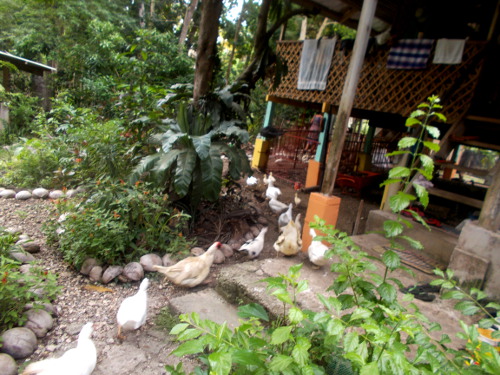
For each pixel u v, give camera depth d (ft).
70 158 18.04
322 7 25.76
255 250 14.17
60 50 36.11
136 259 12.83
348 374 4.95
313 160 27.96
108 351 8.77
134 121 16.31
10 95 29.12
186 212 16.05
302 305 9.82
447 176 31.24
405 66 19.63
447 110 18.43
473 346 4.19
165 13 55.52
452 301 10.93
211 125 16.58
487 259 11.01
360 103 22.82
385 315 4.78
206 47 16.89
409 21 20.10
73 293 10.89
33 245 12.62
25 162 19.53
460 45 17.62
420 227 15.15
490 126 17.60
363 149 33.96
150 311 10.70
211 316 10.23
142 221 13.53
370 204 26.32
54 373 6.80
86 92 32.30
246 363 3.33
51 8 36.63
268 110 31.48
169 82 31.48
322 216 13.92
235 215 17.03
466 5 23.49
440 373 3.74
